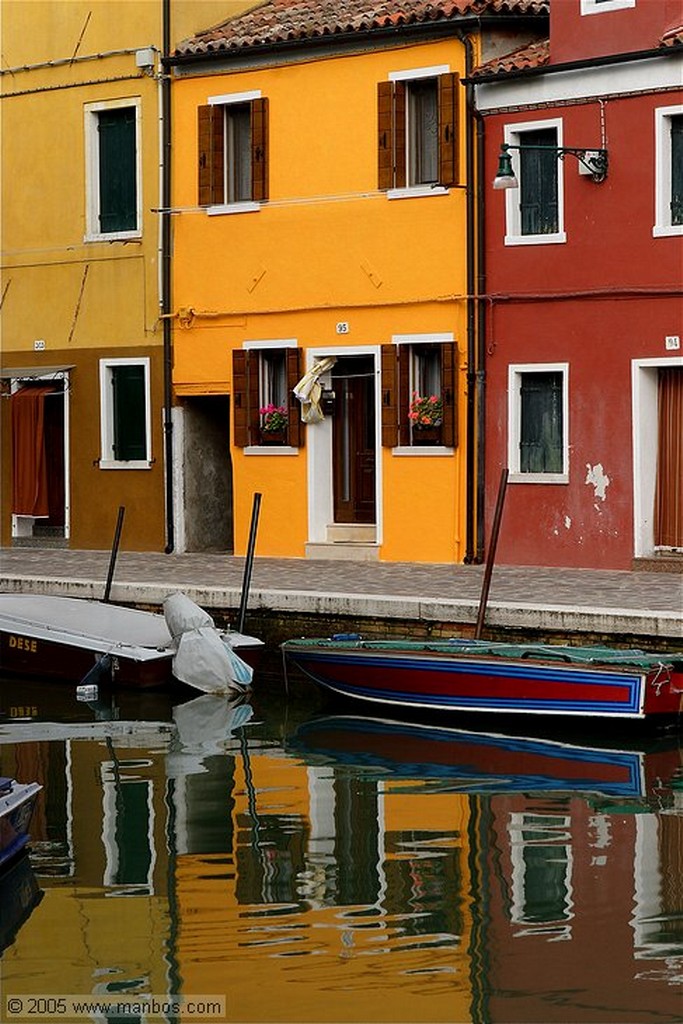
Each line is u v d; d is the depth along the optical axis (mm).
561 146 34219
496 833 20750
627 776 23438
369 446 38031
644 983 15945
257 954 16766
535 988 15852
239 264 39156
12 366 43000
